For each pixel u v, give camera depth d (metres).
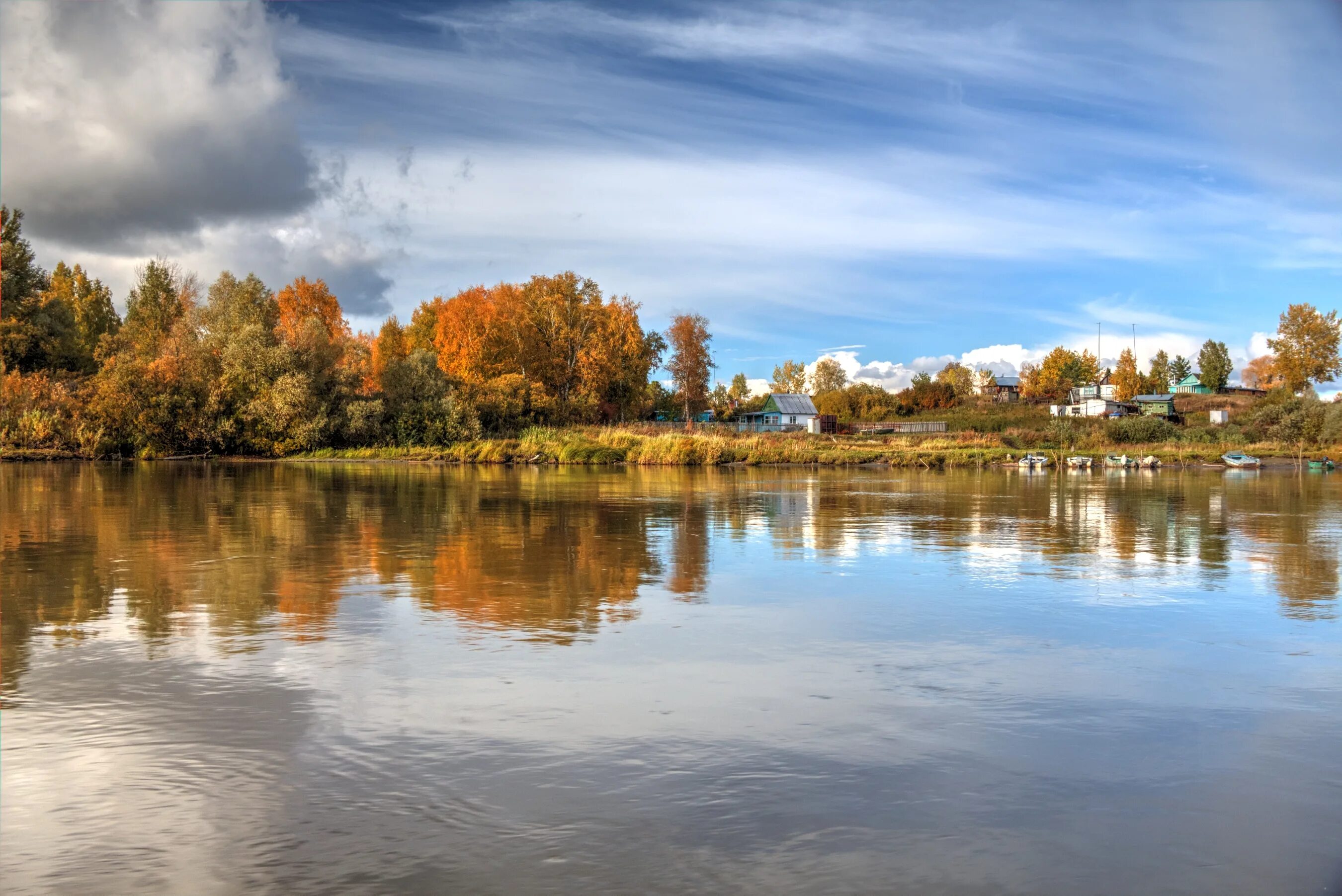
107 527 13.67
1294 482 32.09
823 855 3.43
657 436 53.81
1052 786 4.07
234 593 8.35
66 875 3.25
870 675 5.81
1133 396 121.56
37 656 6.09
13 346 53.97
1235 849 3.49
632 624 7.23
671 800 3.90
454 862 3.35
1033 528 14.80
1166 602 8.26
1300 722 4.95
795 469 42.78
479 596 8.30
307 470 36.28
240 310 68.88
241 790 3.96
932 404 111.56
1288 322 103.88
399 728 4.74
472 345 74.31
